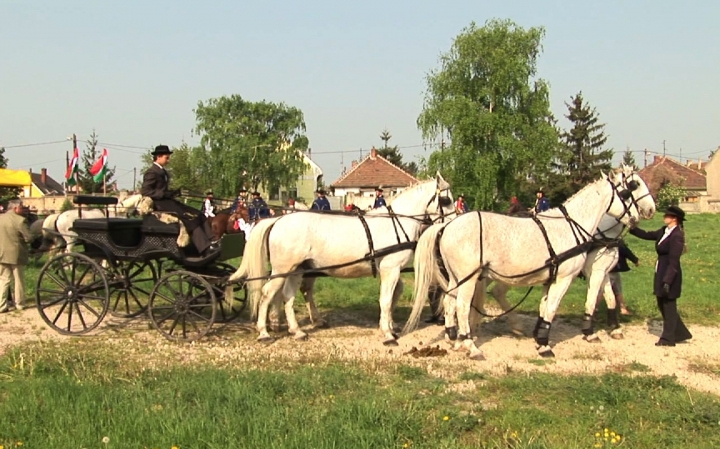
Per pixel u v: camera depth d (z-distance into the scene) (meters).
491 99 43.78
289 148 63.81
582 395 7.16
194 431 5.79
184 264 10.51
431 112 43.78
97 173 26.33
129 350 9.53
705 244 26.11
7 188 32.72
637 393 7.19
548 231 9.44
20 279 12.57
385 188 45.53
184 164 60.00
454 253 9.29
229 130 61.25
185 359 9.05
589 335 10.48
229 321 11.53
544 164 44.09
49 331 10.88
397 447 5.68
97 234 10.59
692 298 13.69
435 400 7.00
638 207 10.18
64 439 5.71
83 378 7.66
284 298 10.55
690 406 6.80
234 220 13.05
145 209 10.20
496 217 9.36
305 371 8.03
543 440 5.85
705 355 9.66
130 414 6.19
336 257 10.08
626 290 14.48
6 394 7.14
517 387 7.58
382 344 10.17
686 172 83.75
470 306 10.05
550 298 9.53
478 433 6.20
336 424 5.99
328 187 72.50
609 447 5.80
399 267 10.20
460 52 44.44
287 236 10.03
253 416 6.20
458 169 43.00
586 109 69.88
